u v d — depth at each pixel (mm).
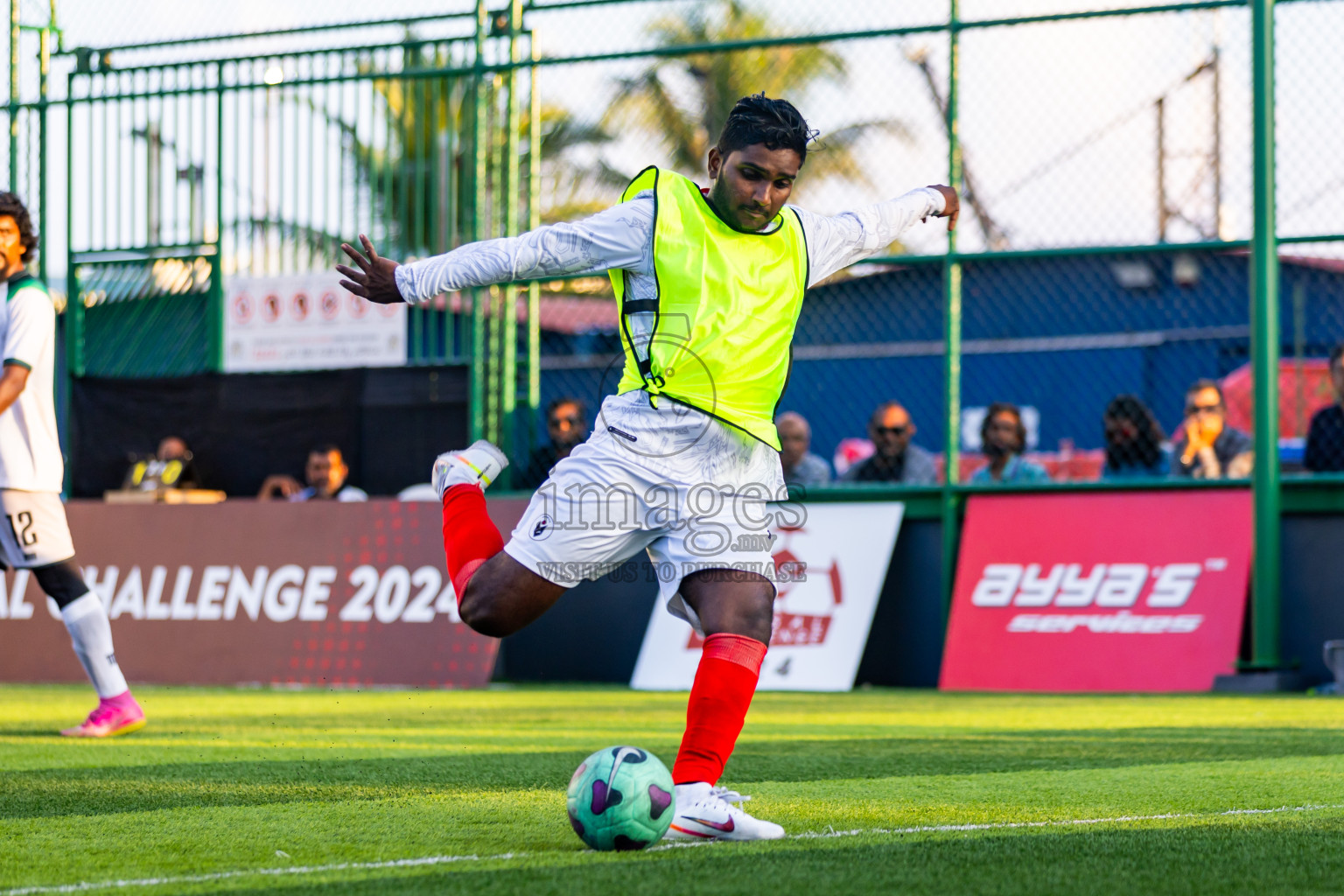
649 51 17625
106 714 10438
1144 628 15406
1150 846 5297
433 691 15883
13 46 19672
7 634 17688
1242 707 12594
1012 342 25328
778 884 4582
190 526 17719
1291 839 5449
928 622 16750
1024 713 12164
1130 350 24906
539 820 6141
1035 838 5480
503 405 18000
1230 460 16219
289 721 11727
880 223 6270
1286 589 15648
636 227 5699
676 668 16453
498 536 6059
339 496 17969
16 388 10008
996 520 16500
